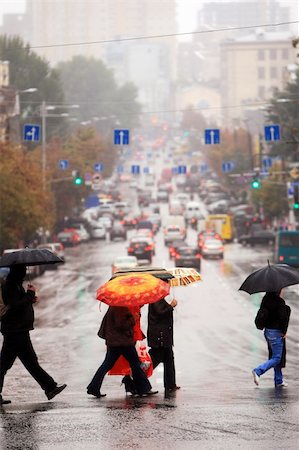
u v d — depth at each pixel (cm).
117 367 3541
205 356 5647
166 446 2456
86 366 5144
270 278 3678
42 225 15188
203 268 14512
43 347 6203
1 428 2722
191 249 14388
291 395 3434
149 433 2623
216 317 8162
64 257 17350
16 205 14588
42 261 3312
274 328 3759
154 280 3397
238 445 2448
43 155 18050
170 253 16762
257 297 10075
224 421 2780
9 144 15825
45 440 2559
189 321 7856
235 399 3328
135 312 3634
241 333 6956
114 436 2597
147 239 17100
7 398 3656
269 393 3531
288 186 18500
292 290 10969
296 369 4866
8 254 3338
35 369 3356
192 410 3002
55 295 10681
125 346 3450
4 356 3350
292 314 8331
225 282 12019
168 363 3694
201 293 10588
